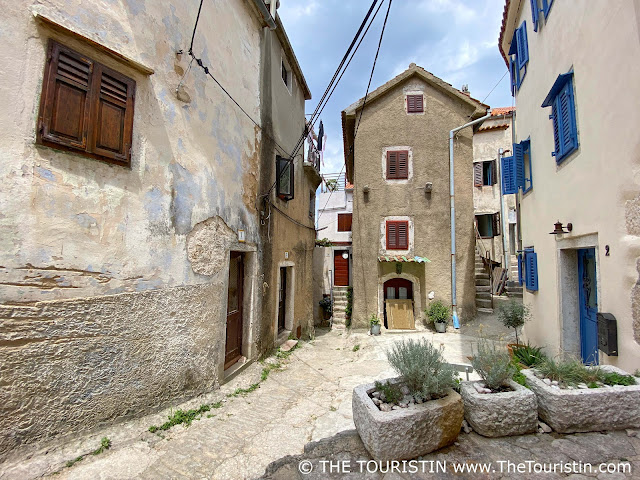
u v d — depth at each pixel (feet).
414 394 9.70
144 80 12.41
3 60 8.90
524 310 19.85
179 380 13.29
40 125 9.37
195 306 14.24
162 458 10.00
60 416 9.68
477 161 47.93
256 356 19.92
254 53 21.04
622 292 11.02
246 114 19.62
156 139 12.78
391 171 32.55
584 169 13.46
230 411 13.56
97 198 10.73
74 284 10.09
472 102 31.78
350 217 52.65
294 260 28.73
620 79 10.89
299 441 10.78
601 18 11.98
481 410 9.67
